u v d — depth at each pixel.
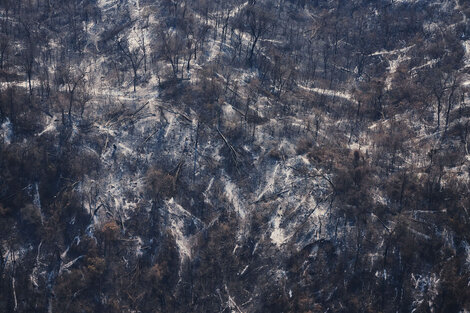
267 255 62.25
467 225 62.50
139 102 76.50
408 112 77.75
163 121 73.69
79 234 63.00
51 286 59.47
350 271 60.72
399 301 58.66
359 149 72.25
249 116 75.12
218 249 62.47
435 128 74.81
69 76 79.69
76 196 65.62
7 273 59.66
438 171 68.25
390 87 82.25
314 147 72.19
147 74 81.06
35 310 57.88
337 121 76.62
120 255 61.88
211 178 68.31
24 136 69.69
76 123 72.88
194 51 83.50
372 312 57.78
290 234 63.97
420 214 64.44
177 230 63.94
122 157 69.88
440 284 59.16
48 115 73.06
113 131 72.50
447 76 82.06
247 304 59.00
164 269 60.81
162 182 67.19
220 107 75.50
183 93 77.25
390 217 64.62
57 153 69.00
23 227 63.00
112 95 77.69
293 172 69.31
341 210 65.38
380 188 67.31
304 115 76.75
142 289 59.62
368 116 77.88
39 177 66.19
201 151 70.69
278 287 59.84
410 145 72.75
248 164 69.94
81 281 59.59
